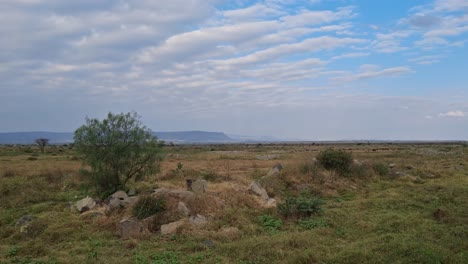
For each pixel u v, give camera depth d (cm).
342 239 1164
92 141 1734
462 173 2709
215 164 3484
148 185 1969
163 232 1230
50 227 1286
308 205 1469
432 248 944
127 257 1002
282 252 979
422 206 1617
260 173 2566
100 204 1582
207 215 1392
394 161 3588
